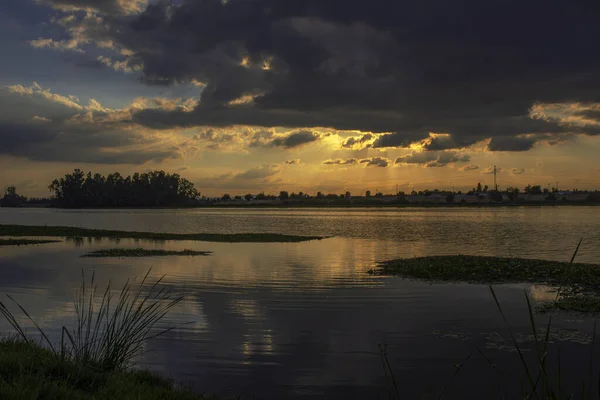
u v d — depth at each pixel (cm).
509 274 2075
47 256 2822
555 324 1249
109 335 874
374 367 930
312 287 1795
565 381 855
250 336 1134
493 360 973
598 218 9556
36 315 1298
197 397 700
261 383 844
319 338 1126
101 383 664
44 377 603
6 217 10738
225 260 2650
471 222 7912
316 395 802
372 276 2070
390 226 6800
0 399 507
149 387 680
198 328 1202
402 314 1367
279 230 5903
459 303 1505
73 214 13388
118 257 2784
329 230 5866
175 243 3859
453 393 808
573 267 2231
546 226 6550
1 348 779
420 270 2177
